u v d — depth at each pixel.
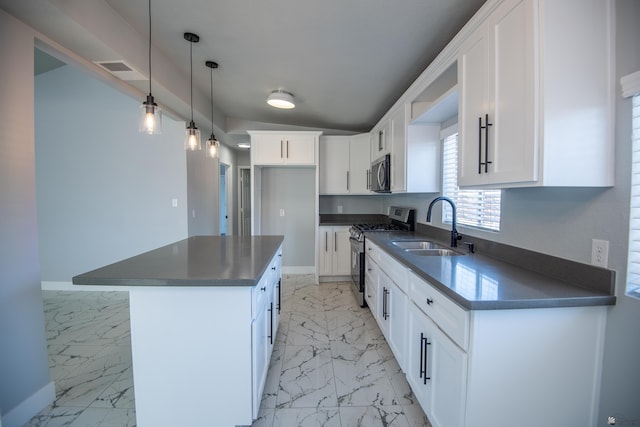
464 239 2.27
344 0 1.74
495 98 1.38
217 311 1.46
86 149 3.87
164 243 3.91
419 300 1.65
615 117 1.15
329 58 2.46
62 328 2.77
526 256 1.63
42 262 3.90
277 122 4.65
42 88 3.86
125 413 1.69
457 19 1.87
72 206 3.90
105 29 1.90
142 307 1.46
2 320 1.55
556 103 1.14
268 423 1.62
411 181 2.67
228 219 6.16
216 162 5.06
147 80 2.44
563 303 1.15
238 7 1.87
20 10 1.56
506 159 1.31
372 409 1.73
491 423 1.18
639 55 1.08
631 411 1.12
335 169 4.45
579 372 1.20
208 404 1.49
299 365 2.17
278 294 2.61
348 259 4.30
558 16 1.13
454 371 1.26
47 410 1.71
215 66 2.72
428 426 1.60
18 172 1.62
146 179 3.88
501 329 1.16
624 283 1.14
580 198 1.32
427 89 2.30
